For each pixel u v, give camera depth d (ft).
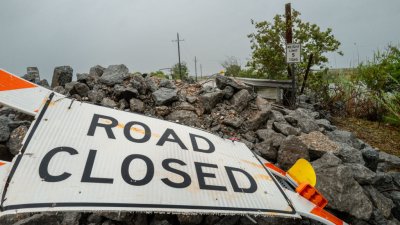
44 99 5.31
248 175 6.13
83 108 5.72
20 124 10.44
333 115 22.97
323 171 9.48
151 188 4.82
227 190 5.46
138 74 15.37
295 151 10.43
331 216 6.49
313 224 8.20
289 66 26.63
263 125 13.75
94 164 4.76
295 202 6.09
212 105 13.70
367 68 23.21
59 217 7.01
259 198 5.63
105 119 5.75
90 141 5.12
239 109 14.16
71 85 14.28
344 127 19.79
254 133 12.90
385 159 14.06
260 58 30.99
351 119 21.97
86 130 5.29
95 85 14.12
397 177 11.94
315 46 30.12
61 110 5.36
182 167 5.50
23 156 4.33
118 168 4.88
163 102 12.97
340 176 8.97
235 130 12.87
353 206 8.59
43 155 4.50
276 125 13.14
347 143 14.14
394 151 16.01
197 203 4.95
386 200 9.80
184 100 13.96
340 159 10.87
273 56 30.07
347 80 23.90
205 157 6.04
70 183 4.34
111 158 5.00
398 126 20.13
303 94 25.36
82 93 13.60
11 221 6.95
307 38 29.63
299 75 27.61
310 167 7.02
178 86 16.12
